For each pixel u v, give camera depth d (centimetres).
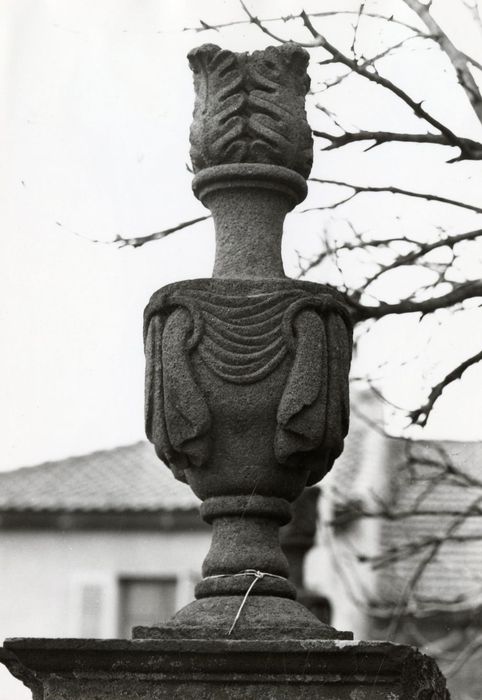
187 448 638
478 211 1002
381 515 1190
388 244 1009
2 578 2509
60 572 2505
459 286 988
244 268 669
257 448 639
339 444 649
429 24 984
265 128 677
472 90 983
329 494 1631
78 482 2559
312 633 610
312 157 694
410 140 962
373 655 577
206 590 634
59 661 590
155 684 589
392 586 2033
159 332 648
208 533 2497
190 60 695
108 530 2520
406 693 581
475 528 2169
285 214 687
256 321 640
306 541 1249
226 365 636
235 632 610
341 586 1992
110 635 2472
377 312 970
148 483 2544
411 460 1124
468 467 1520
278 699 582
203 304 643
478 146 960
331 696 581
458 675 2066
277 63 687
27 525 2533
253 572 633
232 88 682
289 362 639
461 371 995
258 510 643
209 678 586
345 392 648
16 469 2608
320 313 648
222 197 680
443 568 2080
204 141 680
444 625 1786
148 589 2494
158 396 643
